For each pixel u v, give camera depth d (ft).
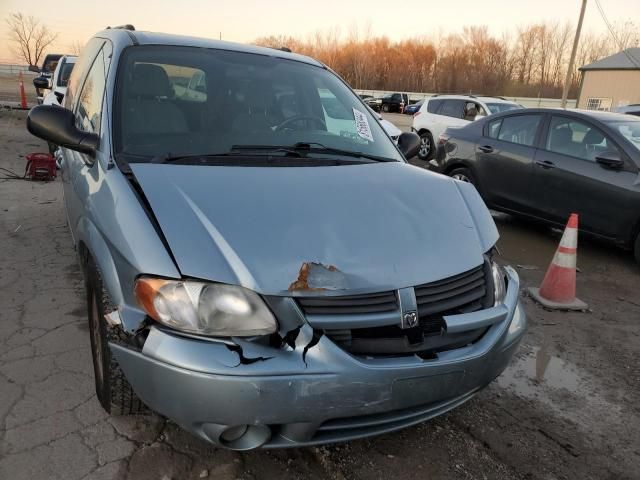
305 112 10.32
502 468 7.74
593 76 113.91
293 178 7.88
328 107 10.74
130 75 9.19
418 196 8.14
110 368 6.91
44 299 11.85
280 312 6.01
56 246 15.25
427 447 8.03
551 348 11.68
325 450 7.73
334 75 11.98
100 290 7.18
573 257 13.80
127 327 6.18
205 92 9.57
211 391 5.74
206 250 6.18
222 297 5.94
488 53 196.24
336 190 7.71
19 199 20.22
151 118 8.75
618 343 12.08
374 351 6.30
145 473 7.02
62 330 10.53
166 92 9.21
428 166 36.32
